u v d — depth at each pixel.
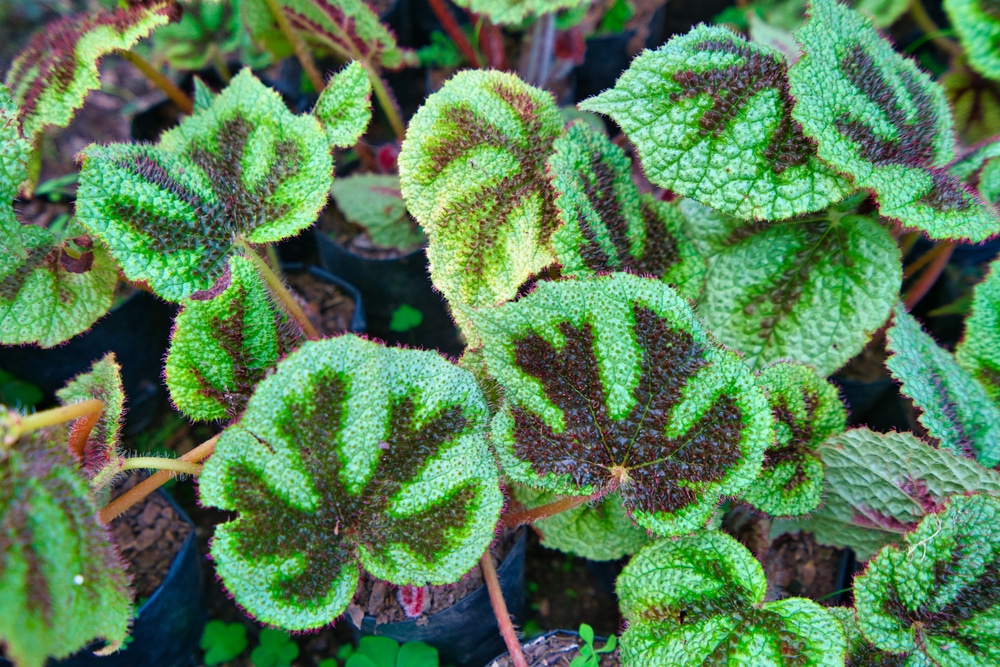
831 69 0.57
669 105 0.57
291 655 0.66
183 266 0.57
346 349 0.53
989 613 0.54
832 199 0.57
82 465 0.54
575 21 0.79
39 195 0.76
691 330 0.54
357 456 0.54
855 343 0.61
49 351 0.69
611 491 0.56
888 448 0.58
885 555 0.55
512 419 0.55
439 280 0.58
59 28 0.63
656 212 0.61
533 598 0.69
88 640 0.49
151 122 0.82
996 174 0.65
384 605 0.60
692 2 0.98
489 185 0.59
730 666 0.54
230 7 0.81
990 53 0.70
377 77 0.75
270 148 0.59
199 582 0.66
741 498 0.59
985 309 0.63
